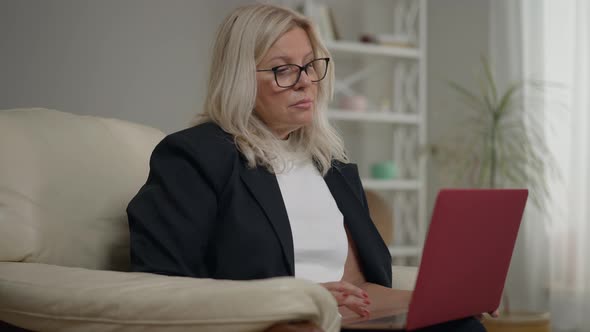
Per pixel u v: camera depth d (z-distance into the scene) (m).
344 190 1.61
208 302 1.02
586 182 3.65
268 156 1.47
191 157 1.38
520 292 3.87
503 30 4.04
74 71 3.67
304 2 4.02
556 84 3.80
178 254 1.30
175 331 1.04
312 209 1.51
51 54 3.62
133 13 3.82
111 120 1.74
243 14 1.51
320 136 1.63
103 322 1.10
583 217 3.67
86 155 1.56
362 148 4.51
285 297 0.99
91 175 1.55
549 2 3.84
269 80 1.49
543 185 3.53
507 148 3.77
